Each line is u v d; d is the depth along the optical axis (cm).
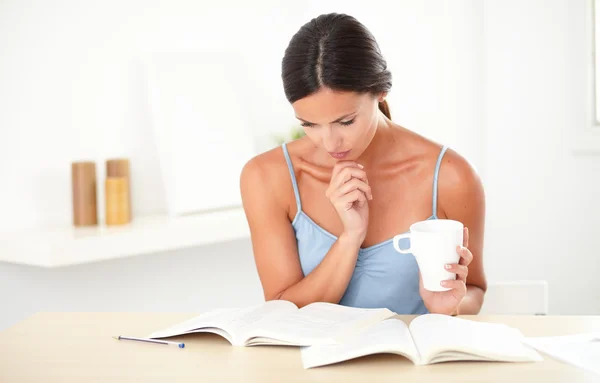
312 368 106
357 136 132
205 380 103
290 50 128
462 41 324
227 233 268
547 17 306
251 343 118
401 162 158
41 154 265
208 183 281
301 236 161
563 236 313
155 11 283
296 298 150
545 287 163
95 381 103
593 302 311
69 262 237
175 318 135
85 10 270
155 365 109
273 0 308
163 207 290
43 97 264
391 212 157
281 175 160
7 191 260
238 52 301
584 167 306
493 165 324
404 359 109
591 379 98
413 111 326
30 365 110
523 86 314
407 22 323
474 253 158
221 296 304
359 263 157
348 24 127
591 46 298
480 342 109
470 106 326
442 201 157
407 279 157
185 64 283
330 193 145
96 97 274
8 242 243
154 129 275
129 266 283
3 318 262
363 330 119
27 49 261
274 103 311
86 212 263
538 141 313
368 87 127
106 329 128
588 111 301
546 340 114
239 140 289
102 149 277
